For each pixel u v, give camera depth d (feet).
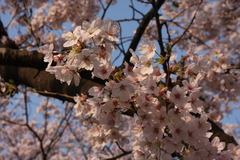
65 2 19.19
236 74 12.09
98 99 5.57
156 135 5.23
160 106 5.21
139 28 13.32
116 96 5.15
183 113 5.24
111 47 5.40
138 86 5.47
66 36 5.47
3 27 16.69
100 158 9.40
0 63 11.26
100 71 5.42
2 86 11.89
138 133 5.87
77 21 19.89
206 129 5.36
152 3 9.17
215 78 11.36
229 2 25.64
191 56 5.83
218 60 10.81
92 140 7.29
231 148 6.20
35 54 10.80
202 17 24.26
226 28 26.58
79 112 6.36
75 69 5.55
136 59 5.72
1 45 13.97
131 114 7.76
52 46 5.77
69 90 9.14
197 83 5.34
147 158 5.73
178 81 7.06
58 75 5.64
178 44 21.48
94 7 20.49
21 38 18.52
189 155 5.49
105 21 5.48
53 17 18.80
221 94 12.69
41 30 18.75
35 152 38.01
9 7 21.94
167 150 5.34
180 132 5.16
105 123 5.65
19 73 11.07
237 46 25.58
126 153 10.89
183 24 24.61
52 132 38.01
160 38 9.14
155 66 5.61
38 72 10.59
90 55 5.33
